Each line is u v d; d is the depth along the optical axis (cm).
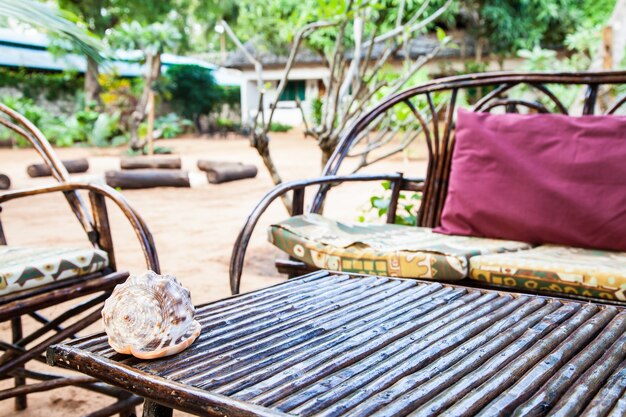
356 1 351
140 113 1506
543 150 222
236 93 2786
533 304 139
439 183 257
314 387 95
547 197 214
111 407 179
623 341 113
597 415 85
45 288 157
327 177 239
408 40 422
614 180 208
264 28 805
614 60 518
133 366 105
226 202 684
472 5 1623
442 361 106
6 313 145
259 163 1180
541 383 96
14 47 2044
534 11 1627
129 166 1017
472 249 192
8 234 491
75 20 210
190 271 370
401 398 91
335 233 215
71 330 166
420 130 399
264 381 98
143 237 175
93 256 169
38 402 214
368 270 195
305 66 2167
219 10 2161
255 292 152
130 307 109
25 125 207
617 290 161
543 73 242
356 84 385
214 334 121
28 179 921
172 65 2430
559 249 208
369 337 119
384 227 240
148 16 1970
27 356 161
